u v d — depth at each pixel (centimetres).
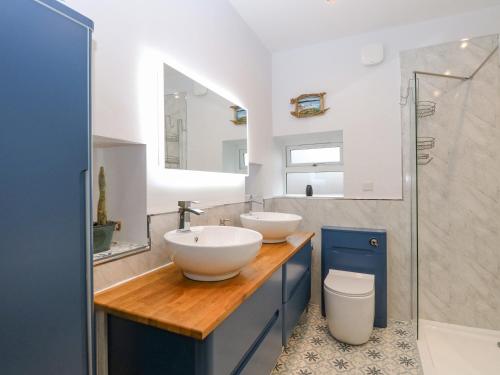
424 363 183
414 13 224
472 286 223
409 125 230
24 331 68
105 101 119
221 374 97
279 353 160
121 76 126
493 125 214
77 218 79
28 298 68
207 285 120
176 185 159
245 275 132
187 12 168
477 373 181
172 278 128
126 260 125
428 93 230
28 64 68
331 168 296
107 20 120
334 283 217
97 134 115
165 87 149
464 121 221
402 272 240
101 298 107
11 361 65
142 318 94
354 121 256
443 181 228
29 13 68
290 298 180
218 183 200
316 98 271
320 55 271
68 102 77
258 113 260
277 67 289
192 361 91
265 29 247
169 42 154
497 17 215
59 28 75
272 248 183
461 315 226
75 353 79
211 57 190
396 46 242
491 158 215
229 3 211
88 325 83
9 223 64
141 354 101
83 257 81
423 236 235
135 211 139
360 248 240
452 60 224
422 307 236
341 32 252
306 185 310
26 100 67
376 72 249
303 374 175
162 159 146
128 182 141
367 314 201
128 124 129
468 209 222
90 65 84
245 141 233
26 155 68
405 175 238
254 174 272
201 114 179
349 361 188
